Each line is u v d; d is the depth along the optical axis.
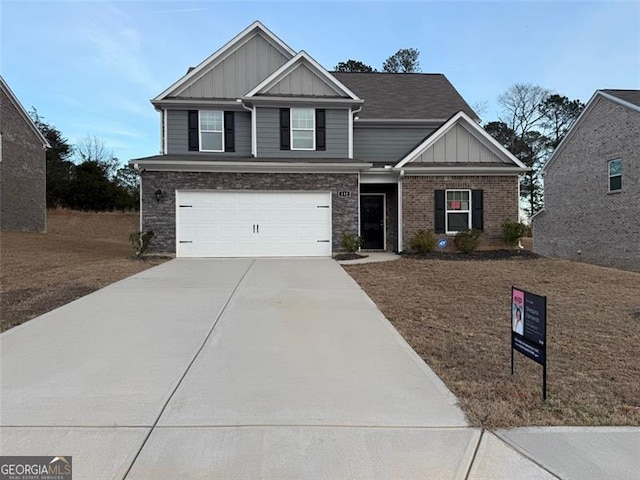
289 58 16.66
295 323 6.20
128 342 5.32
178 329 5.87
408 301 7.75
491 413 3.55
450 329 6.06
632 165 17.33
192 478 2.69
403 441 3.13
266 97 14.82
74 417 3.42
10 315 6.59
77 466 2.81
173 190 13.66
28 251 15.00
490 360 4.84
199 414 3.49
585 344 5.46
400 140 17.34
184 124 15.73
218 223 13.87
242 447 3.03
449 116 17.36
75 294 8.02
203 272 10.61
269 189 14.01
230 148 15.80
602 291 8.83
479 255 13.80
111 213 38.06
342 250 14.18
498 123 40.66
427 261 12.69
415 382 4.18
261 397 3.81
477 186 14.93
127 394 3.86
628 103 17.42
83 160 46.91
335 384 4.12
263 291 8.35
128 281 9.34
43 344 5.23
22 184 22.22
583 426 3.37
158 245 13.66
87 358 4.77
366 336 5.64
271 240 14.04
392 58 42.12
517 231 14.59
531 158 39.78
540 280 9.89
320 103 15.14
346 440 3.13
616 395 3.95
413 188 14.83
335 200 14.20
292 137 15.18
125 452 2.96
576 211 20.89
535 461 2.90
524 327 4.15
